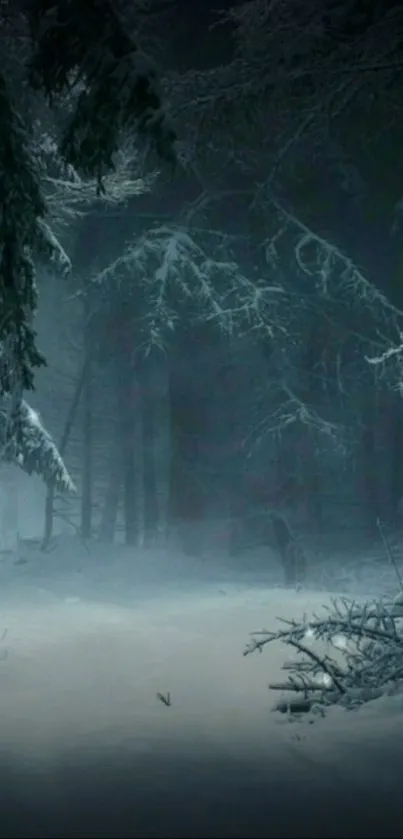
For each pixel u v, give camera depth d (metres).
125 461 32.28
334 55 17.75
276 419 27.12
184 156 19.16
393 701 10.63
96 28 9.94
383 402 29.98
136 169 20.45
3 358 10.62
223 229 27.45
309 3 18.06
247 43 18.66
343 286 25.92
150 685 12.25
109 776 8.20
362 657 12.05
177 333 29.39
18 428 17.55
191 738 9.55
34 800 7.54
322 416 28.91
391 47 17.56
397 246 27.67
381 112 20.09
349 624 11.84
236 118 18.36
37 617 18.34
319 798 7.55
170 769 8.42
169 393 30.70
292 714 10.49
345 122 20.59
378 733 9.57
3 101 10.08
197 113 18.28
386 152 24.91
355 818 7.04
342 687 10.88
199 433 30.27
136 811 7.25
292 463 28.69
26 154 10.12
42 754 8.95
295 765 8.52
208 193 26.67
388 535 28.92
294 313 27.11
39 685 12.31
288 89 18.25
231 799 7.53
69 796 7.63
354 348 28.27
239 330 27.73
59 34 9.99
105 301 28.42
